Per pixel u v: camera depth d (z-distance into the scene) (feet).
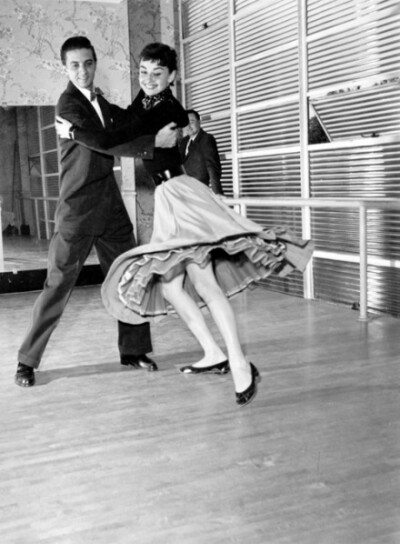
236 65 20.68
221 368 11.31
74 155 10.69
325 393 10.12
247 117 20.52
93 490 7.20
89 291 20.70
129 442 8.54
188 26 23.57
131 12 23.30
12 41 19.86
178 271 10.07
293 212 18.83
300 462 7.70
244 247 9.27
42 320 11.00
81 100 10.52
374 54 15.48
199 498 6.91
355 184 16.38
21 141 19.81
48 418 9.57
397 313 15.52
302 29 17.52
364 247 14.51
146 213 23.32
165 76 9.99
